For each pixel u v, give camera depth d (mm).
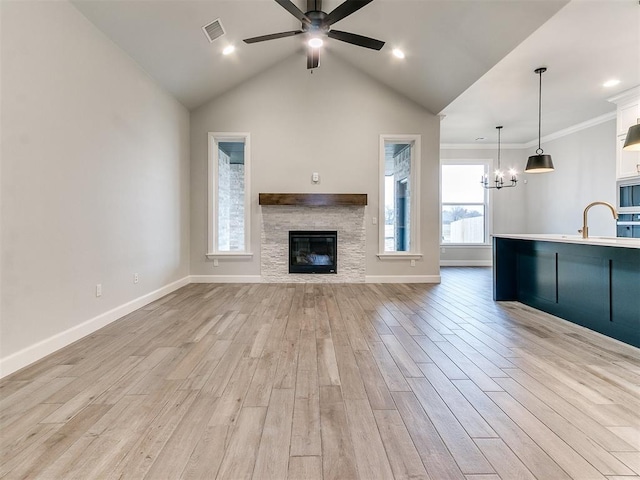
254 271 5648
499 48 3721
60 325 2717
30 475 1338
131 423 1690
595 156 6172
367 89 5656
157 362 2432
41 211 2533
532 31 3338
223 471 1369
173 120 4945
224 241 6023
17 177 2326
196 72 4652
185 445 1525
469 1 3293
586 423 1707
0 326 2195
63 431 1622
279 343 2828
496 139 7609
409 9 3760
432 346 2781
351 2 2951
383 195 5703
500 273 4387
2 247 2211
